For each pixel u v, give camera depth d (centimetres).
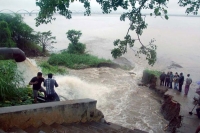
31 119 563
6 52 998
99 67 2880
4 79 740
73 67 2720
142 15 861
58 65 2809
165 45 5459
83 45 3716
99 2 808
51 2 685
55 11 707
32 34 3403
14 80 800
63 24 12381
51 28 9038
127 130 724
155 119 1405
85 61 2955
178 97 1750
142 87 2092
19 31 3250
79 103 695
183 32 9362
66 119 665
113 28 10644
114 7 805
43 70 2144
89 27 10988
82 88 1909
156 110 1559
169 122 1274
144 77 2231
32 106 587
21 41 3334
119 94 1862
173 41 6294
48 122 611
